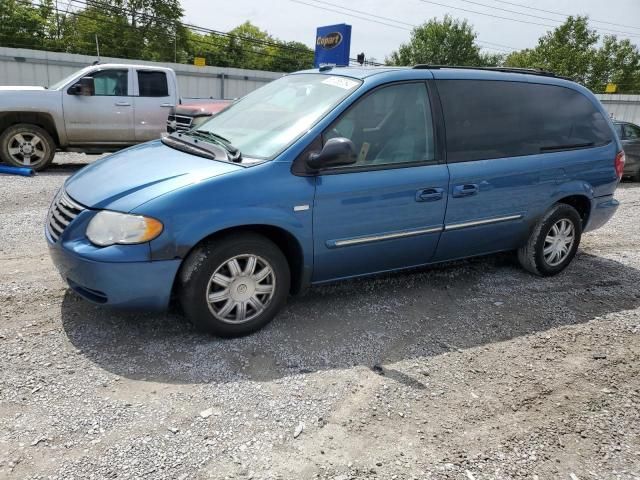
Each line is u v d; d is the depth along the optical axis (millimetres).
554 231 5008
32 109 9570
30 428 2613
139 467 2414
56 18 49062
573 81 5145
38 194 7578
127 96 10453
